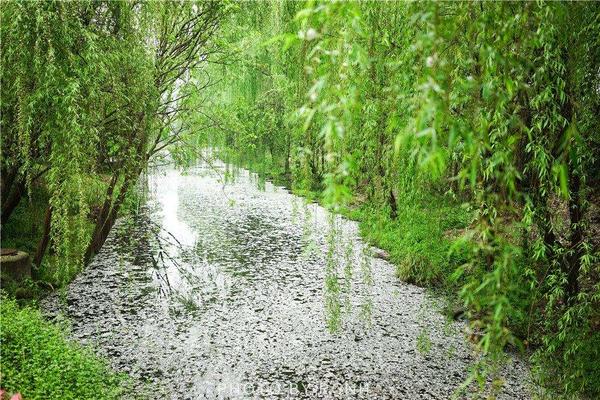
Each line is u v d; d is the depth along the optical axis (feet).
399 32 11.61
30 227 30.58
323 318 22.75
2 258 23.36
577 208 13.38
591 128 12.17
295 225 45.96
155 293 26.02
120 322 21.88
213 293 26.40
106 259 32.19
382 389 16.43
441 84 4.81
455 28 6.32
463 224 20.62
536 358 13.17
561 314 14.21
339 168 4.63
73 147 16.22
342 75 5.55
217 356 18.78
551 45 9.73
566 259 13.83
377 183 14.93
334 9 4.99
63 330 20.17
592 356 12.98
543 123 10.92
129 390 15.87
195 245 37.65
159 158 28.84
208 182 86.69
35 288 23.59
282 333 21.06
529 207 11.24
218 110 29.60
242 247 37.19
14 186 26.84
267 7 29.01
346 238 33.94
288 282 28.43
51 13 15.55
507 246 5.83
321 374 17.47
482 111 7.85
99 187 22.54
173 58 27.68
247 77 39.86
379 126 12.98
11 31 14.73
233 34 29.19
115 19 21.67
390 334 20.85
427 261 23.20
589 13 9.89
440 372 17.58
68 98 15.62
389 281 28.09
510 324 18.40
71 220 24.70
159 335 20.62
